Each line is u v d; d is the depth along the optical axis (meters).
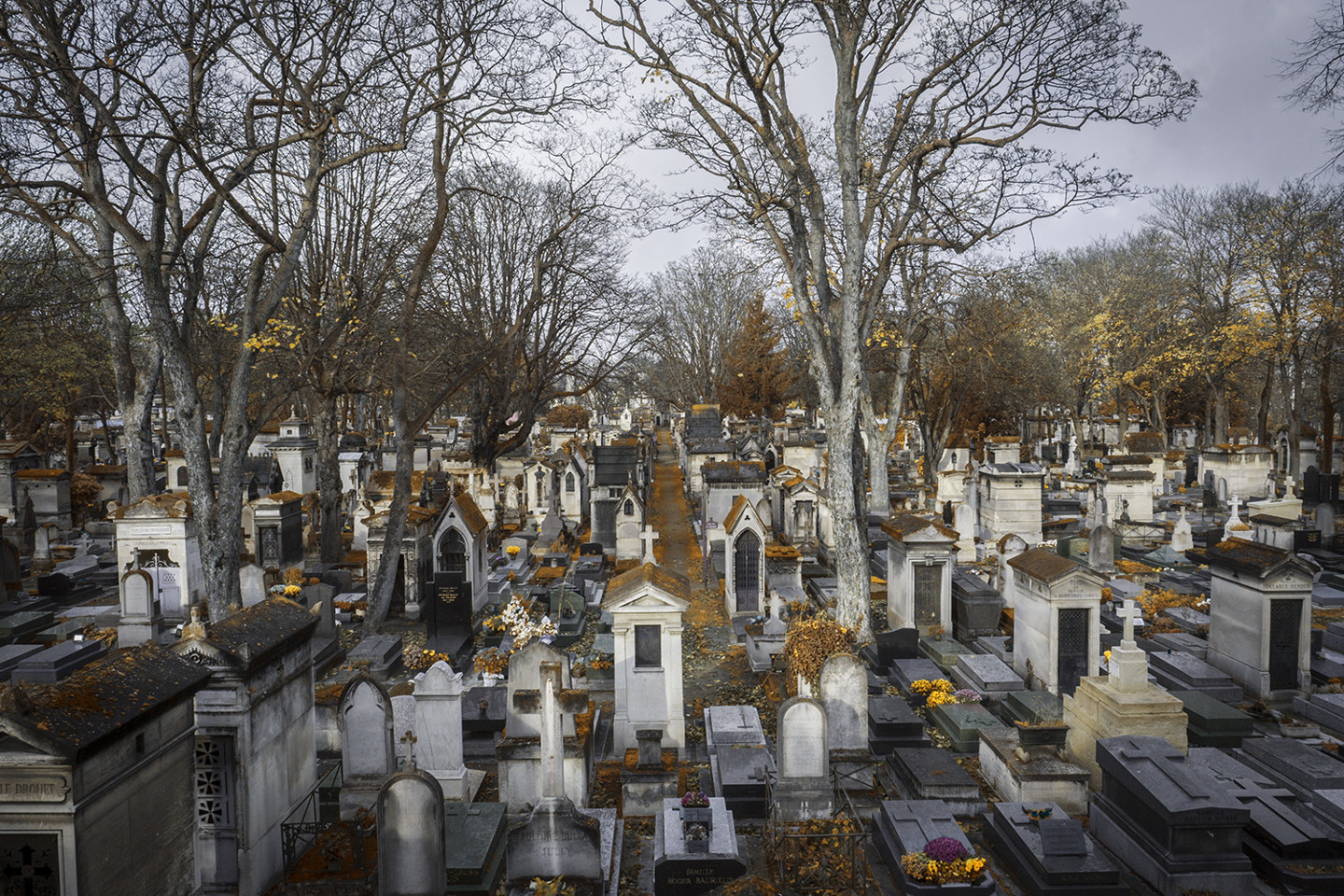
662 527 41.28
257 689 11.07
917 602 21.72
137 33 16.16
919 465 56.59
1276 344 41.72
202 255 18.16
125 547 23.20
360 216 31.23
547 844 10.33
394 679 19.02
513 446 39.22
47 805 7.66
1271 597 16.50
